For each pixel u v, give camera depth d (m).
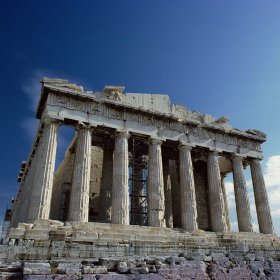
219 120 39.00
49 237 19.98
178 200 39.00
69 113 29.53
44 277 11.00
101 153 39.31
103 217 32.00
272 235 34.28
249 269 15.84
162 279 12.91
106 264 13.22
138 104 34.47
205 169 43.28
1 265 12.94
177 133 34.81
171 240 24.66
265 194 37.50
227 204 44.59
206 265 15.02
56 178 42.44
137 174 38.41
